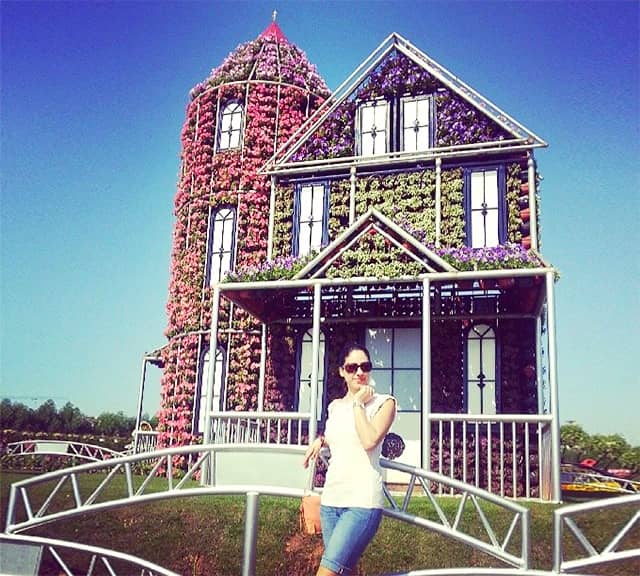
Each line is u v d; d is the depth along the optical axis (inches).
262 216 656.4
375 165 587.5
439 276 442.0
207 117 695.7
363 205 585.9
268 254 608.7
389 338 563.8
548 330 407.8
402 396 548.7
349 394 194.2
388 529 313.1
